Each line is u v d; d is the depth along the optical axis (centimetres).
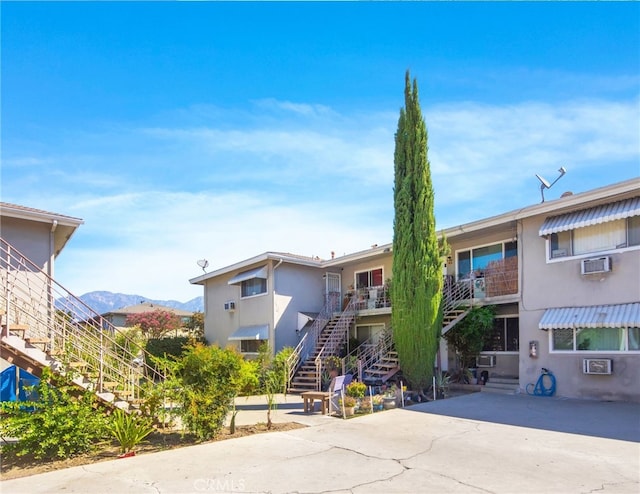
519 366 1816
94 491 752
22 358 1119
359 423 1282
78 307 1258
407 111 1856
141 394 1187
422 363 1728
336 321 2609
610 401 1501
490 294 1945
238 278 2764
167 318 4803
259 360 2298
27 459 962
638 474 798
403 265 1802
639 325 1388
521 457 908
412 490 734
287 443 1059
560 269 1667
